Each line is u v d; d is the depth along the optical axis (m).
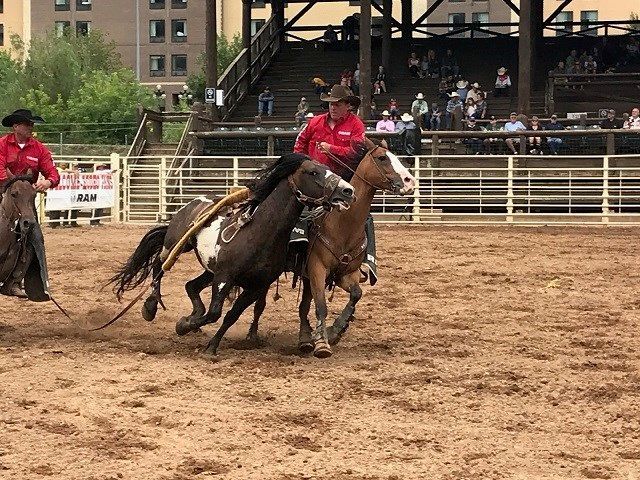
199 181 26.70
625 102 29.58
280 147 26.64
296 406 6.98
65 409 6.75
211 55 30.48
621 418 6.77
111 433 6.20
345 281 8.98
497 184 24.94
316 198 8.16
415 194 24.94
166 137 42.75
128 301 12.30
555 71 32.03
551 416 6.82
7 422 6.41
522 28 27.33
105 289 13.32
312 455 5.82
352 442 6.11
